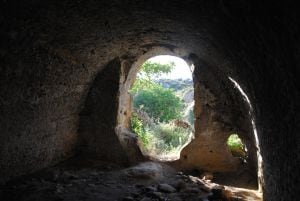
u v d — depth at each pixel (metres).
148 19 3.84
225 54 3.61
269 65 2.20
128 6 3.30
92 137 5.82
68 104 5.24
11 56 3.25
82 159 5.66
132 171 5.00
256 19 1.98
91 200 3.77
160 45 5.53
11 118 3.82
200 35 3.78
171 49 5.69
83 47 4.39
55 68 4.25
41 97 4.30
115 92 5.73
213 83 5.57
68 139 5.56
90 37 4.16
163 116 12.19
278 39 1.82
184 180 4.89
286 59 1.81
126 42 5.00
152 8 3.33
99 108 5.80
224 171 5.51
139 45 5.37
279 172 2.50
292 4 1.44
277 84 2.15
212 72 5.57
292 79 1.81
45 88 4.30
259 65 2.47
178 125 10.61
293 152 2.02
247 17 2.10
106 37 4.40
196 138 5.68
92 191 4.11
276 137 2.52
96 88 5.80
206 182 4.82
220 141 5.59
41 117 4.52
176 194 4.11
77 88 5.29
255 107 3.38
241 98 4.63
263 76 2.48
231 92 5.31
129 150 5.74
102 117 5.79
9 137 3.89
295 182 2.01
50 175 4.56
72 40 3.98
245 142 5.30
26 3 2.68
